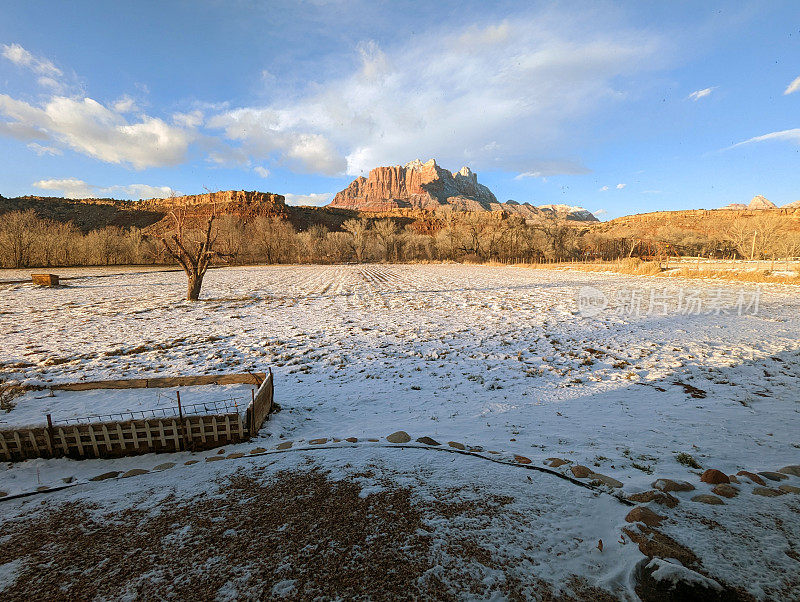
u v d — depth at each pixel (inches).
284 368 416.5
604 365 416.5
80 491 191.0
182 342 523.2
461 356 455.8
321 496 172.7
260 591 117.3
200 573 126.7
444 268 2549.2
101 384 320.8
